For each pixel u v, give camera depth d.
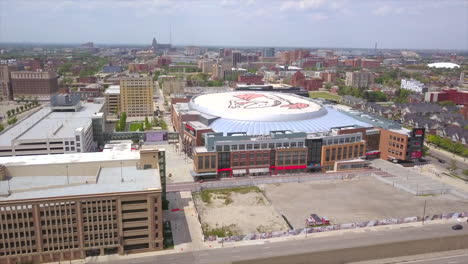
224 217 144.75
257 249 121.81
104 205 113.56
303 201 161.00
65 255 113.62
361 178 191.75
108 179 125.75
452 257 121.12
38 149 192.50
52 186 117.25
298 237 130.00
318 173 197.25
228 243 125.56
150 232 118.94
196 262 113.81
